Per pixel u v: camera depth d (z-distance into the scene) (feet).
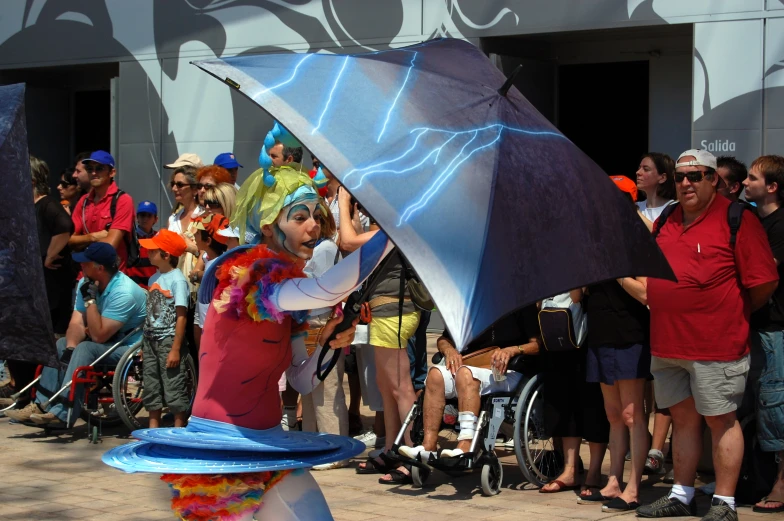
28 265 7.82
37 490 20.27
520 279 8.84
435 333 40.42
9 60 49.08
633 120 40.68
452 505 18.88
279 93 9.50
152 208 30.86
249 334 11.12
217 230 23.73
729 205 17.11
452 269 8.59
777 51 33.35
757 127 33.76
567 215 9.57
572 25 36.55
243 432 11.23
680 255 17.02
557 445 21.12
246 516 11.02
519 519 17.79
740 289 16.87
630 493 18.53
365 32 40.40
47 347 7.89
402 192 8.88
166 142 45.16
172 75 44.86
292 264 11.16
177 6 44.47
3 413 28.96
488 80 10.50
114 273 25.44
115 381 24.63
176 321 23.94
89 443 25.12
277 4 42.16
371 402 23.80
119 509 18.75
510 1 37.58
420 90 9.82
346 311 11.76
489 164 9.32
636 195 22.17
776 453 18.21
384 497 19.56
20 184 7.86
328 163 8.98
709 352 16.72
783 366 17.76
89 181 31.01
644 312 18.38
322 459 11.00
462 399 19.71
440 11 38.88
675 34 38.29
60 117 52.95
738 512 17.92
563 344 18.98
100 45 46.55
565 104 41.68
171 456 11.03
